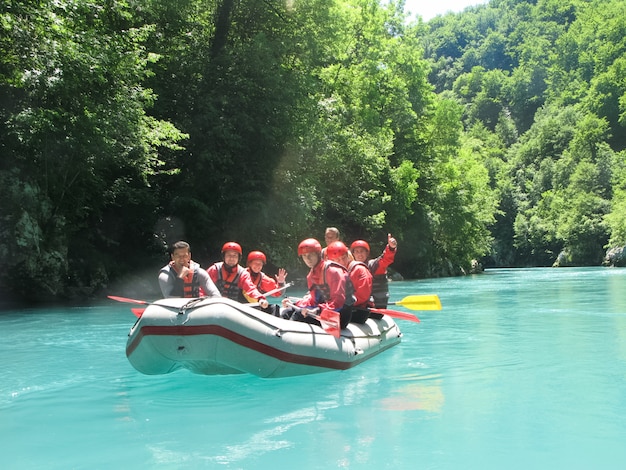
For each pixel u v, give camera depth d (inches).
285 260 856.3
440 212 1472.7
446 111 1482.5
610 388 191.6
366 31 1254.3
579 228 2191.2
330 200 1066.1
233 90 802.8
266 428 149.6
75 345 300.0
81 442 141.1
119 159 617.9
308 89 860.6
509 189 2849.4
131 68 559.2
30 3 488.4
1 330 361.1
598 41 3794.3
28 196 553.3
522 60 4598.9
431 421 154.1
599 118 3078.2
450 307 505.0
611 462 123.8
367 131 1181.7
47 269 573.6
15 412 169.6
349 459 126.1
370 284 263.9
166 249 760.3
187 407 172.1
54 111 522.0
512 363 237.8
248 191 791.1
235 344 193.3
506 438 139.7
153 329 194.2
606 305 502.3
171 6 746.8
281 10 909.8
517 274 1444.4
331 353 220.5
